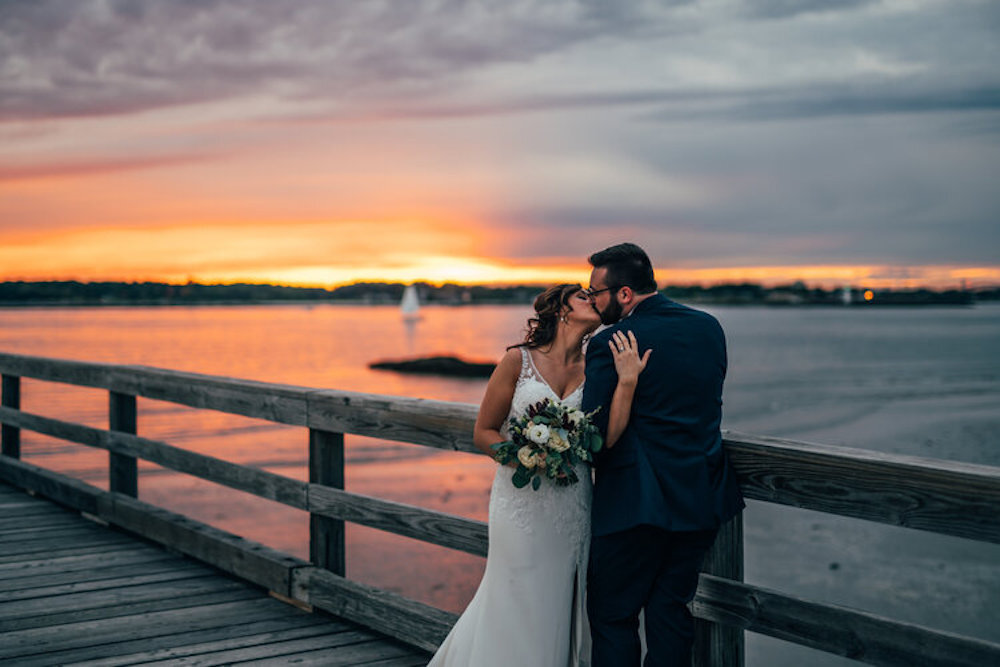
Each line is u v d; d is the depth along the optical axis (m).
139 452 5.58
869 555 12.66
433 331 146.25
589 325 2.81
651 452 2.58
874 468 2.43
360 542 13.62
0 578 4.76
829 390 50.12
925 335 132.38
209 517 15.89
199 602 4.41
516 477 2.74
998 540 2.20
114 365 5.90
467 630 3.06
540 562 2.86
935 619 9.84
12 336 108.56
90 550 5.32
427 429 3.75
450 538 3.69
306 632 4.00
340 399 4.14
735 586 2.73
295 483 4.41
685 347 2.59
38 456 24.31
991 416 36.03
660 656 2.63
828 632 2.52
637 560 2.62
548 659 2.87
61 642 3.86
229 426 32.19
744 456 2.73
